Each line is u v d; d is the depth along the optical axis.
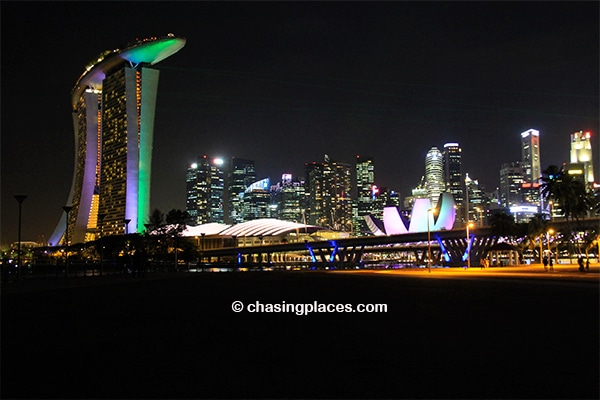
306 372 9.35
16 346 11.88
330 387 8.38
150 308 20.41
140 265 53.44
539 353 10.94
